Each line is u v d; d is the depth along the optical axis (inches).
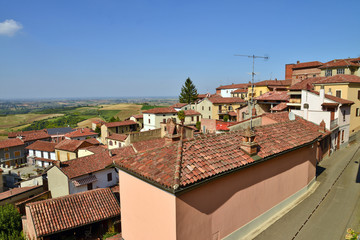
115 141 1770.4
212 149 407.5
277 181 489.1
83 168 983.6
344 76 1343.5
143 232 374.6
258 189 440.1
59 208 621.6
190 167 335.3
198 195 329.7
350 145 1153.4
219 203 364.2
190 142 414.0
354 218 475.2
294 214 493.0
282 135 550.0
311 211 504.4
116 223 634.2
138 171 358.6
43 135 2588.6
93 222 614.2
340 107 1069.1
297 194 564.7
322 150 897.5
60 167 951.6
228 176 375.6
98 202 668.7
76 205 642.8
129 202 406.9
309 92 1120.8
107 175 1043.3
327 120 919.7
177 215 301.7
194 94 3316.9
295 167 546.3
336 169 786.2
